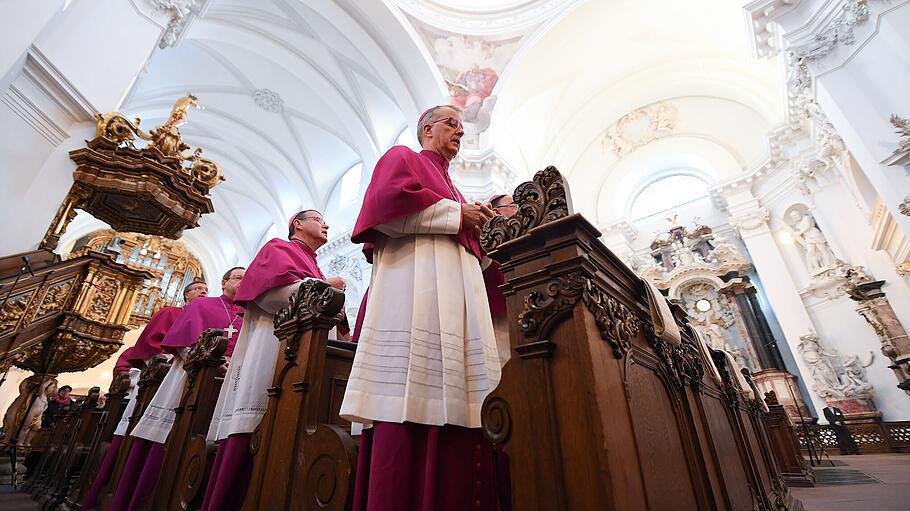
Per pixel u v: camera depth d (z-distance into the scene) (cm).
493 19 1161
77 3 498
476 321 143
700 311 1187
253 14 1147
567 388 101
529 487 98
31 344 514
